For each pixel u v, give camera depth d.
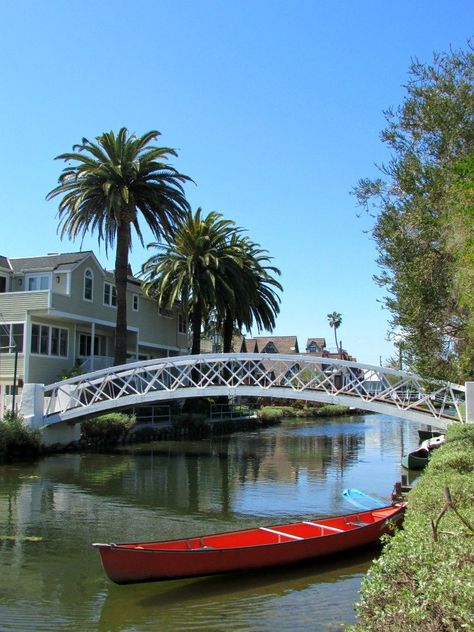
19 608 9.09
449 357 13.58
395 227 12.43
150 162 33.56
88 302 38.12
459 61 11.52
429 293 12.24
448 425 21.47
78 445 29.39
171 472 23.48
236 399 65.12
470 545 5.04
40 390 27.61
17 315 34.19
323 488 20.02
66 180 33.69
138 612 8.93
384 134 12.16
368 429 50.72
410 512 9.05
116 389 38.53
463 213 9.44
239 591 9.73
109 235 34.22
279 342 98.88
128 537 13.42
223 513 16.06
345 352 104.69
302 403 70.56
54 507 16.62
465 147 11.30
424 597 4.32
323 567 10.90
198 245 39.91
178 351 52.25
